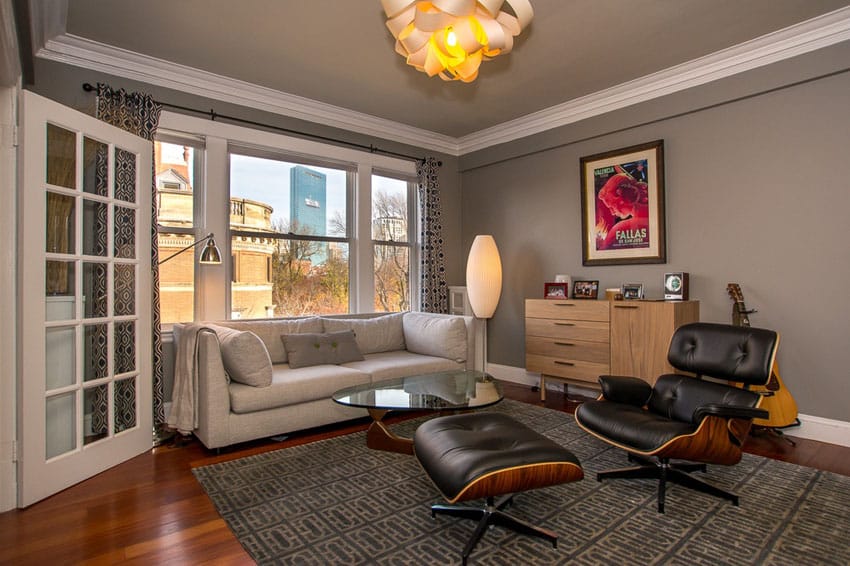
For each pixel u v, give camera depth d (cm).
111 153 277
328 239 446
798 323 313
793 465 263
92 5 270
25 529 199
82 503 222
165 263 358
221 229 376
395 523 202
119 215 288
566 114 430
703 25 293
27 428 221
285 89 391
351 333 395
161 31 300
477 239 473
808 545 183
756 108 330
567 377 397
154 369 332
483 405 248
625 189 400
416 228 519
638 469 242
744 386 255
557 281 430
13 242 224
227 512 212
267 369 299
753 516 206
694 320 352
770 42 309
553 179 457
